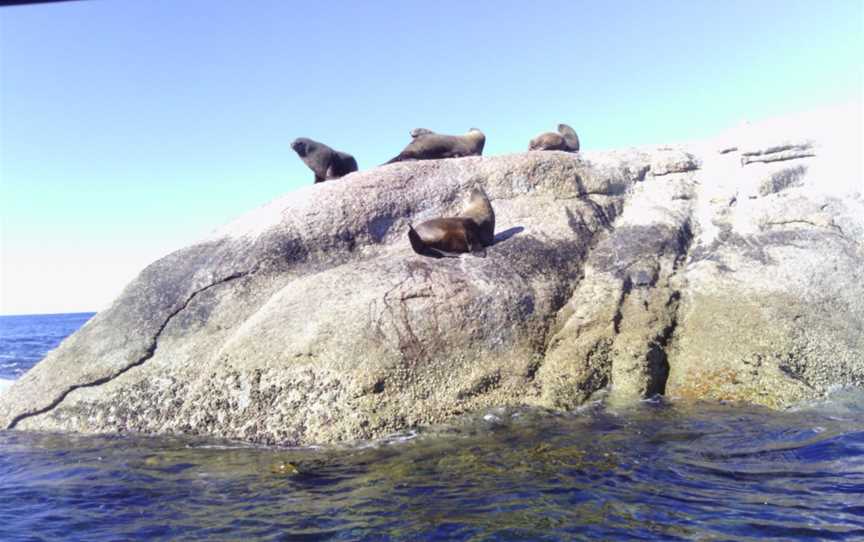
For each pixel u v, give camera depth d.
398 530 4.13
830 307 7.58
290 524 4.36
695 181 10.10
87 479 5.61
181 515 4.66
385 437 6.33
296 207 9.06
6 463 6.21
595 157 10.63
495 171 9.95
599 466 5.14
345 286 7.57
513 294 7.65
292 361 6.95
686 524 3.97
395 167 9.96
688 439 5.75
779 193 9.24
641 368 7.17
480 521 4.19
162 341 7.88
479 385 6.93
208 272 8.41
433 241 8.34
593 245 8.93
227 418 6.89
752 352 7.20
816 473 4.78
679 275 8.35
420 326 7.11
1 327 62.25
